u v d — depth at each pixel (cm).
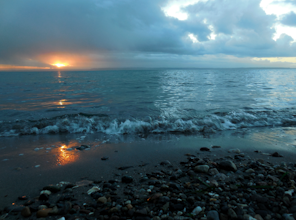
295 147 405
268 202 202
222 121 600
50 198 217
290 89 1361
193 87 1515
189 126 559
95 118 591
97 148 400
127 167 305
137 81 2100
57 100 986
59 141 448
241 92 1226
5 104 874
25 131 515
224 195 217
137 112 707
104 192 227
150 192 226
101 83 1903
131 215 182
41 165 313
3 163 320
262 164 308
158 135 503
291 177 258
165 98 1021
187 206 196
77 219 179
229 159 339
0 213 189
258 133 512
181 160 336
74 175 278
